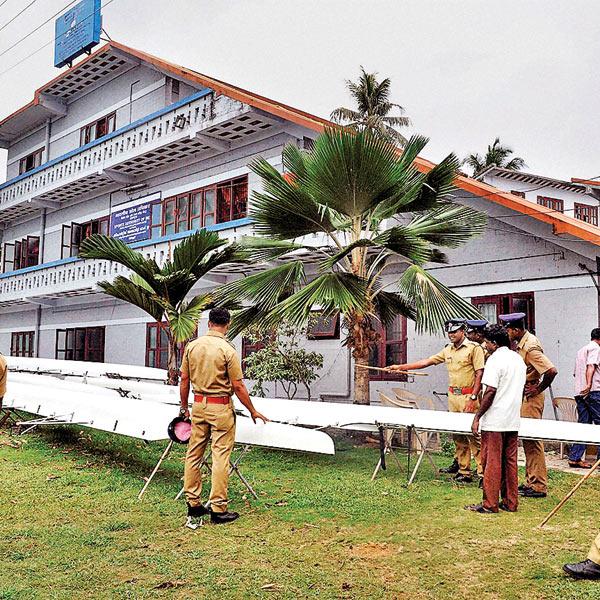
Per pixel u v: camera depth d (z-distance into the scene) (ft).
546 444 31.83
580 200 81.41
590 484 23.86
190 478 18.51
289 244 33.35
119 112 65.36
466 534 17.47
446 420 23.38
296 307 27.09
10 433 34.19
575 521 18.76
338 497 21.24
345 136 27.27
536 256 34.86
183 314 36.29
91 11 66.23
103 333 66.33
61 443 31.42
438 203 31.27
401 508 20.02
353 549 16.30
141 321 61.31
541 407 24.39
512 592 13.65
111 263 58.23
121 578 14.32
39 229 78.13
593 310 32.42
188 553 15.88
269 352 39.75
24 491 21.91
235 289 30.78
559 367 33.47
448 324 25.38
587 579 14.30
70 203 72.69
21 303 76.43
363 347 31.07
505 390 19.57
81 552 15.89
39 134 78.89
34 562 15.23
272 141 48.08
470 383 25.16
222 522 18.42
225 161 52.21
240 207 50.31
